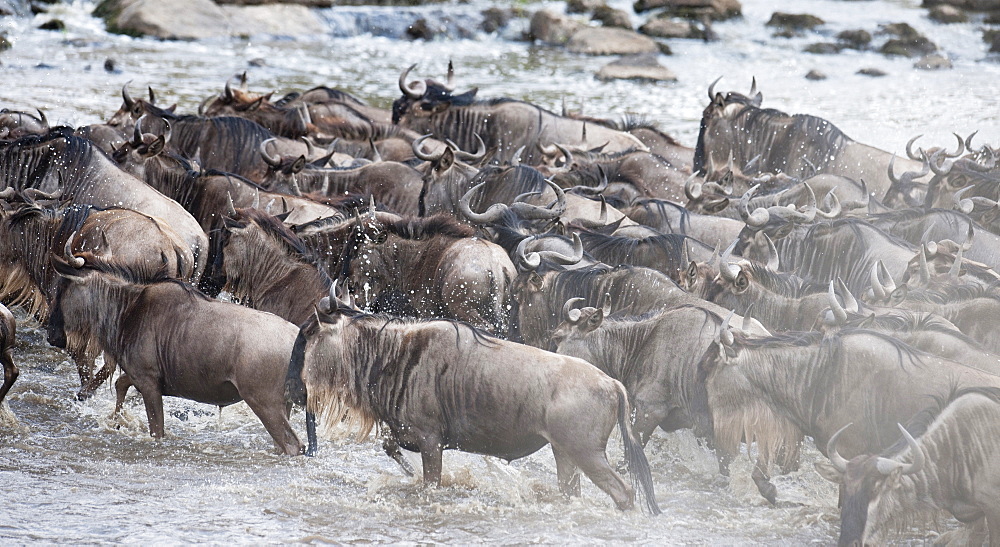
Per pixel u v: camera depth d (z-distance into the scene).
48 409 34.78
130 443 32.50
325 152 52.88
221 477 30.14
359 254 37.38
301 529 26.81
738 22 149.88
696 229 41.44
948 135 77.12
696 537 27.03
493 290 34.94
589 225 40.53
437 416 28.73
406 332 29.00
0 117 55.56
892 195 46.84
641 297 33.53
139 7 121.25
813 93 99.19
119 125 55.06
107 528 26.38
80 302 32.69
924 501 24.59
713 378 28.42
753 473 29.23
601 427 27.45
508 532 27.02
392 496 29.17
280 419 31.38
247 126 54.12
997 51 129.50
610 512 28.36
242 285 36.22
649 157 51.59
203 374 31.42
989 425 24.61
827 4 168.12
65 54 103.19
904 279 34.72
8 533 25.73
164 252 35.84
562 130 58.41
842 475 24.69
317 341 29.00
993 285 33.41
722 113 56.00
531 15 145.88
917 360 27.23
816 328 30.28
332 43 127.75
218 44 119.12
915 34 135.38
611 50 126.88
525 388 27.62
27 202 38.09
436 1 155.00
